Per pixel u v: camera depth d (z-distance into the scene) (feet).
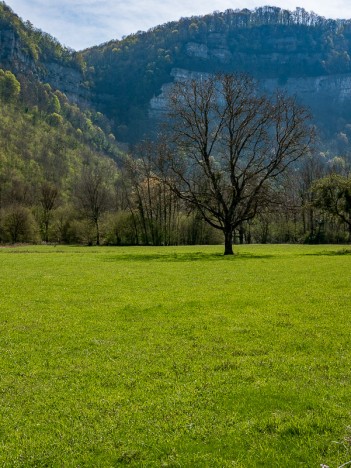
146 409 25.57
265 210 155.22
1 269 107.14
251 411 25.02
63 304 58.18
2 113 578.25
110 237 304.30
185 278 85.97
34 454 21.16
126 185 339.36
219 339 40.11
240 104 152.56
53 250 211.82
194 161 169.17
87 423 23.99
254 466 19.72
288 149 153.89
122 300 60.95
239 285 74.69
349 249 175.94
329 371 31.24
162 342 39.45
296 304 55.93
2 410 25.62
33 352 37.01
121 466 20.12
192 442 21.89
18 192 388.98
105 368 32.71
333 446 21.06
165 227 302.66
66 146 595.88
